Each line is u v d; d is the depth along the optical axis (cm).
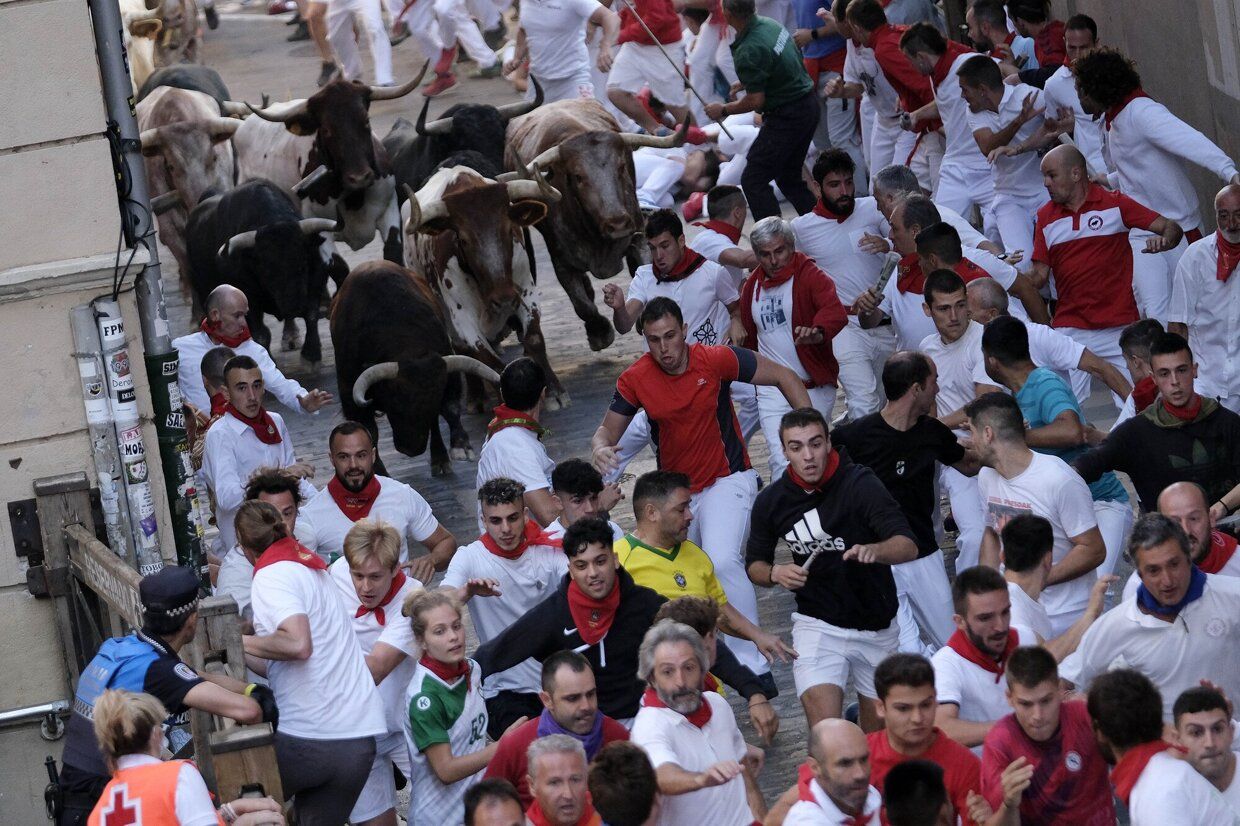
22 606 2952
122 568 2573
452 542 3136
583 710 2194
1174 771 1917
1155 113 3853
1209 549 2409
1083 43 4406
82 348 2920
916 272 3547
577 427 4456
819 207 3831
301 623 2442
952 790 2098
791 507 2634
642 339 5200
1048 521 2466
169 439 3034
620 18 6494
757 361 3105
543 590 2759
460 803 2456
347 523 3048
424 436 4109
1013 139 4478
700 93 6469
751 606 3083
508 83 8594
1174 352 2684
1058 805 2067
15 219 2894
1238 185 3269
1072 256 3725
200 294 5162
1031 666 2023
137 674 2305
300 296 4884
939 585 2875
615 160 4688
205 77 6362
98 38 2886
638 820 2006
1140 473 2766
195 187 5634
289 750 2462
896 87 5025
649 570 2628
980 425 2666
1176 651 2247
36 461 2950
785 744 2931
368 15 8375
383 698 2614
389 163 5431
